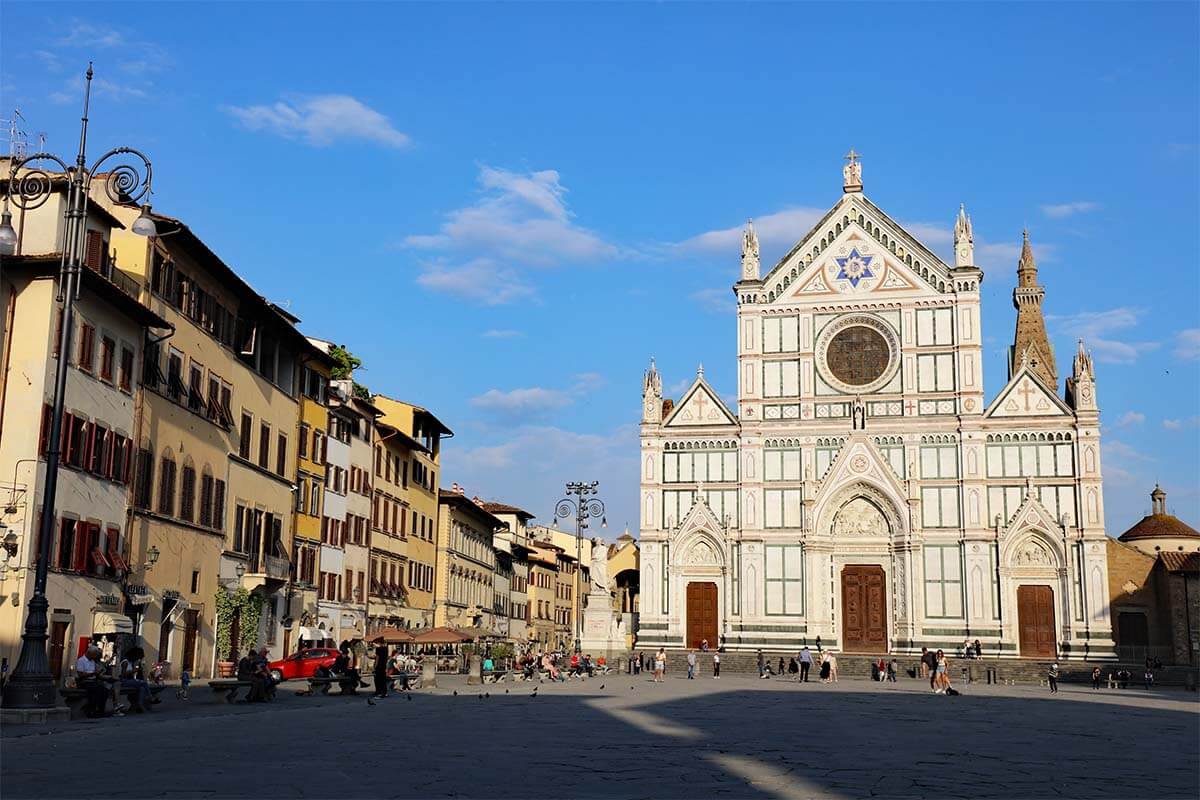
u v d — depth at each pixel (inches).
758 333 3676.2
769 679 3083.2
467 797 707.4
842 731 1282.0
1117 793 777.6
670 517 3646.7
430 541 4010.8
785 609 3513.8
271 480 2623.0
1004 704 1996.8
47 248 1764.3
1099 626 3282.5
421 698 1859.0
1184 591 3358.8
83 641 1781.5
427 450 3880.4
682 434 3681.1
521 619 5570.9
